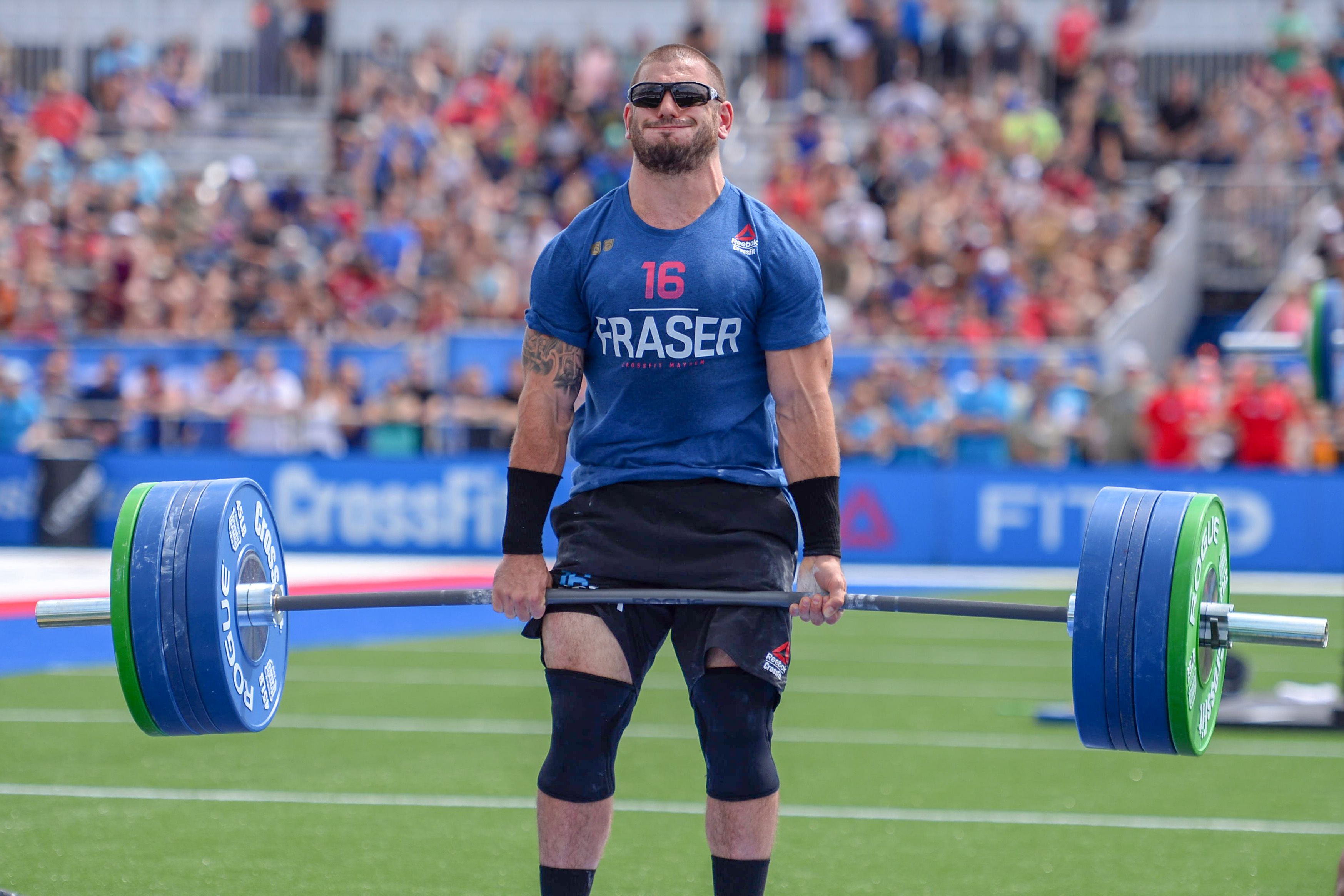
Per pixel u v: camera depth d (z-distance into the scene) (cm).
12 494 2186
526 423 500
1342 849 696
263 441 2192
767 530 502
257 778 834
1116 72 2855
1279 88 2725
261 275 2439
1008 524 2056
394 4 3250
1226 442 2052
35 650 1320
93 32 3175
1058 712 1038
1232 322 2492
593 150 2758
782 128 2891
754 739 488
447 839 705
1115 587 483
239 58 3138
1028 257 2427
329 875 641
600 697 485
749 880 489
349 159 2820
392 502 2150
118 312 2422
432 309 2359
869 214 2464
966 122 2681
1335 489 1966
